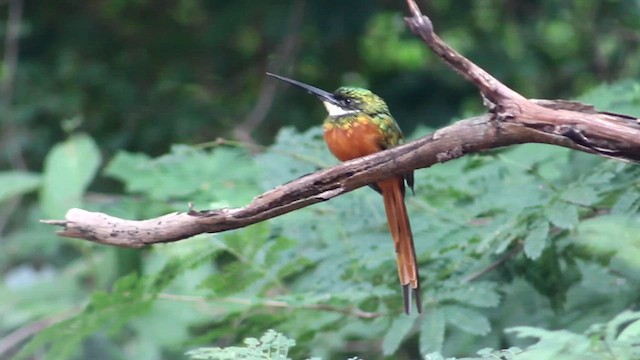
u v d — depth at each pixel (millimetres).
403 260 8188
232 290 9047
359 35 16828
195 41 18047
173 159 10461
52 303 12109
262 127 17016
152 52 18000
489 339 8961
